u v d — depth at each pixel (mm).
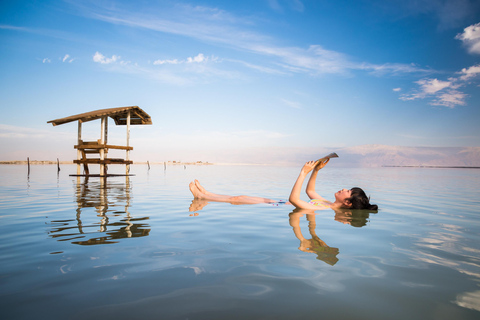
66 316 1505
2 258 2465
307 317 1502
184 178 16188
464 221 4141
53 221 4113
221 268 2213
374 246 2844
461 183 12375
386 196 7441
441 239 3127
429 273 2131
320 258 2465
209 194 6633
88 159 17609
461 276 2080
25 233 3379
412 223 4004
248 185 11289
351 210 5090
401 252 2650
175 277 2027
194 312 1546
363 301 1687
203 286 1876
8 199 6660
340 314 1538
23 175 17703
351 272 2137
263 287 1862
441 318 1506
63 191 8547
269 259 2426
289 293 1780
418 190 9141
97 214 4703
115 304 1634
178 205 5691
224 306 1612
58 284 1911
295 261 2379
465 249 2750
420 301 1694
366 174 21391
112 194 7793
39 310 1569
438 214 4727
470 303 1676
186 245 2871
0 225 3846
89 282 1943
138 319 1477
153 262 2346
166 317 1494
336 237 3205
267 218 4324
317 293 1784
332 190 8984
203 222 4047
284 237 3203
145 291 1801
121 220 4195
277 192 8711
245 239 3107
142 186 10500
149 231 3490
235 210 5062
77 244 2904
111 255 2537
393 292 1809
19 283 1930
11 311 1556
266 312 1550
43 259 2428
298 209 5188
